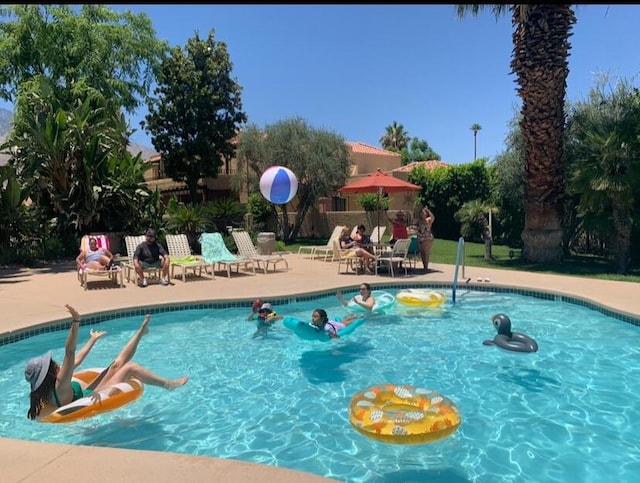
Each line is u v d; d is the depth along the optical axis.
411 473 3.88
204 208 21.30
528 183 15.41
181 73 28.23
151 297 9.86
